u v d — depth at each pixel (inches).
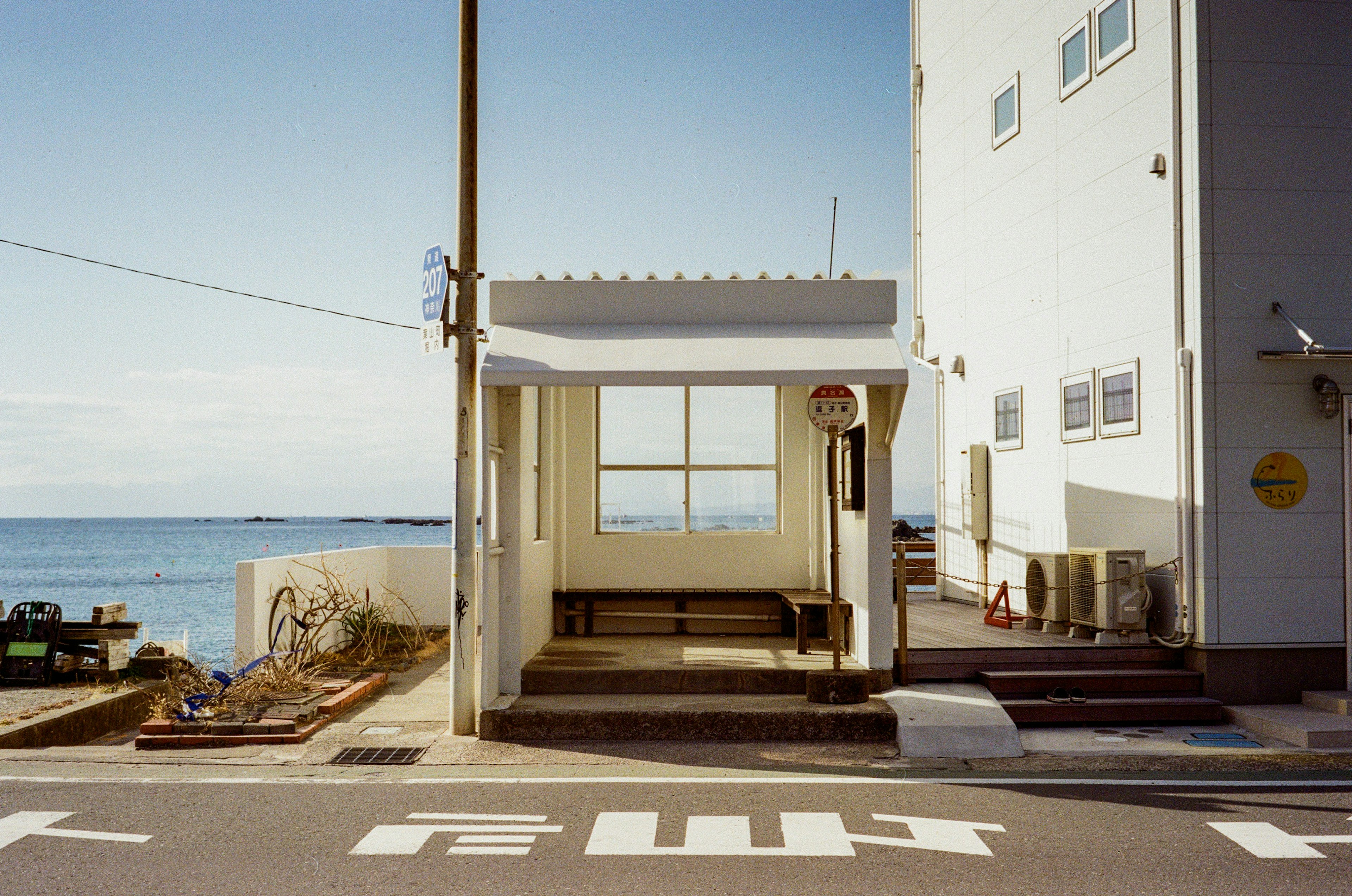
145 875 200.5
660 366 331.6
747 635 471.5
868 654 366.0
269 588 429.1
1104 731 344.2
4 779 277.7
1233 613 364.2
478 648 358.0
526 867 206.1
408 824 236.4
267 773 287.0
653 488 482.0
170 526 5935.0
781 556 479.2
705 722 328.5
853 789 269.9
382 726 350.0
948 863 209.3
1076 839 225.3
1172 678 365.4
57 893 189.9
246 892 191.0
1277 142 372.8
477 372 353.7
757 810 249.0
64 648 427.8
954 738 316.5
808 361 337.4
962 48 578.9
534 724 327.9
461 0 353.4
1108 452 426.6
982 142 552.7
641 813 245.9
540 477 441.4
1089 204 444.1
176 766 294.5
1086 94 446.3
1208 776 285.4
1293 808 251.4
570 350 343.9
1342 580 368.8
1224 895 190.7
